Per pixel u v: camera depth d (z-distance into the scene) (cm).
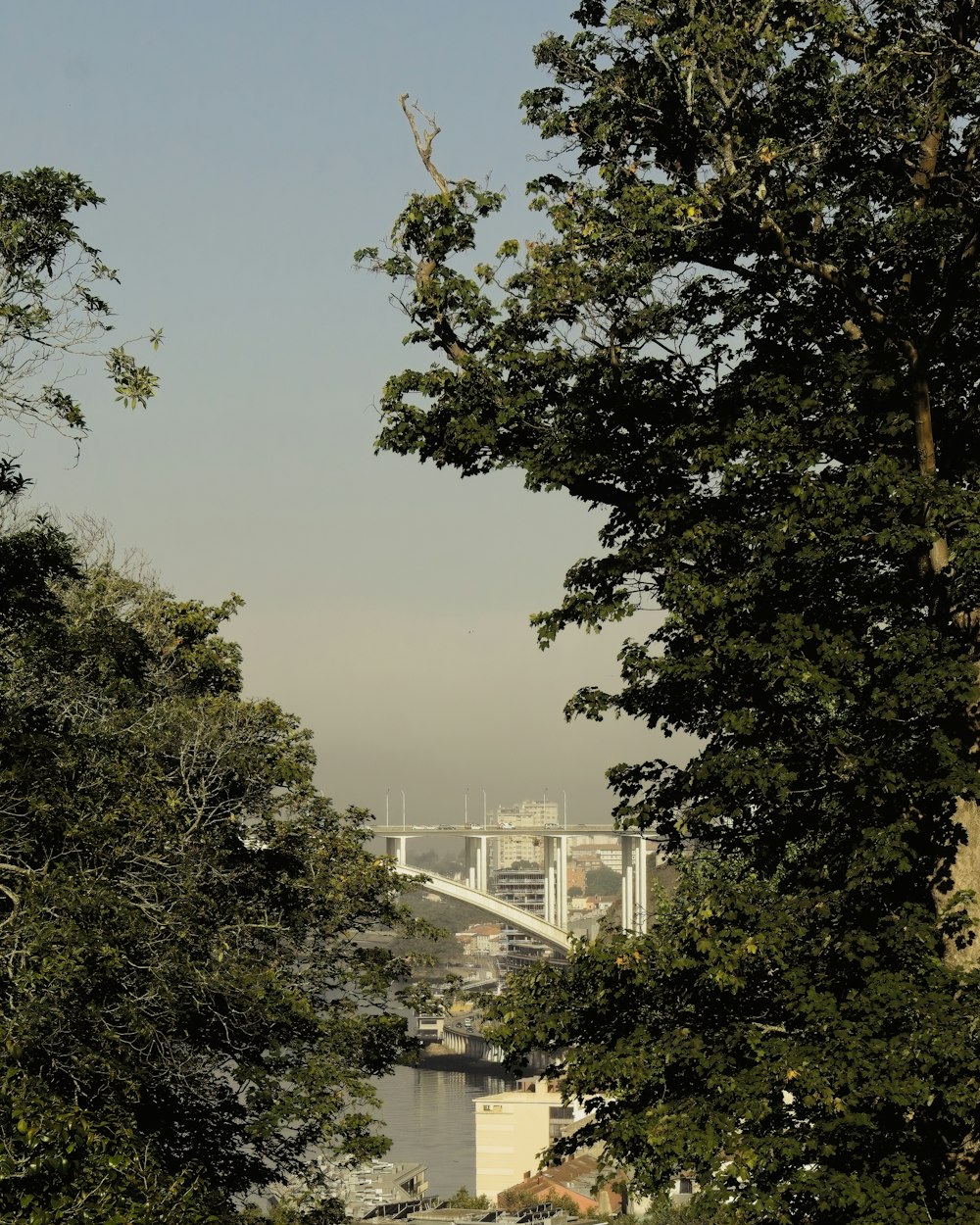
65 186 2702
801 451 2961
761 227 3091
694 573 2958
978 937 2850
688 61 3042
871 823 2884
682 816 3097
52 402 2738
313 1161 4631
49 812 2917
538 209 3338
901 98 3064
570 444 3234
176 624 5409
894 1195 2555
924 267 3166
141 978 3036
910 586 3052
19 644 3083
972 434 3169
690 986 2969
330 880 4919
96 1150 2400
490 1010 3088
